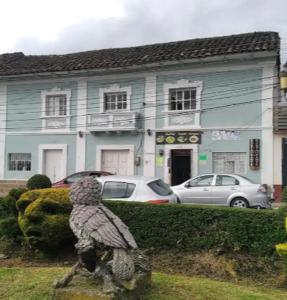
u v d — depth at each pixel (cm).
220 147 2264
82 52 2822
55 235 804
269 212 732
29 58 2931
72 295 486
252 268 720
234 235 748
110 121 2445
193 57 2238
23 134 2706
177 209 795
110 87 2492
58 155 2630
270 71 2181
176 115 2355
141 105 2427
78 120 2569
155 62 2312
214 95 2280
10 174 2731
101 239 474
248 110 2220
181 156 2362
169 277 641
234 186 1866
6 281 604
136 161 2419
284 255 654
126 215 824
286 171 2152
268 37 2297
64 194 830
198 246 772
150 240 805
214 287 608
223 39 2420
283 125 2156
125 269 472
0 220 909
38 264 823
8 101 2748
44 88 2658
